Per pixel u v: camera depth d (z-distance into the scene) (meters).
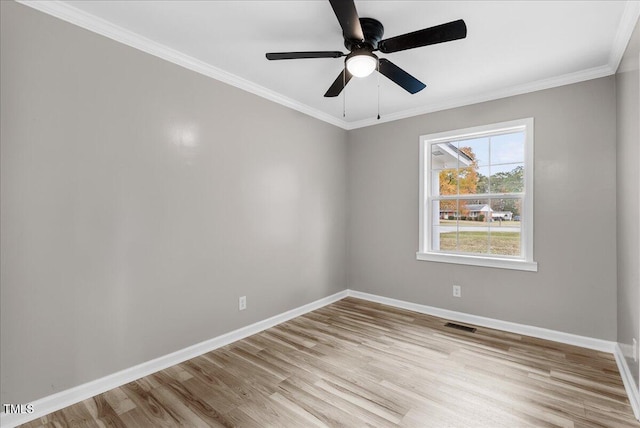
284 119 3.27
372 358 2.43
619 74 2.31
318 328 3.07
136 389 2.03
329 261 3.88
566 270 2.69
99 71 1.98
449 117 3.32
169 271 2.34
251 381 2.12
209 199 2.60
